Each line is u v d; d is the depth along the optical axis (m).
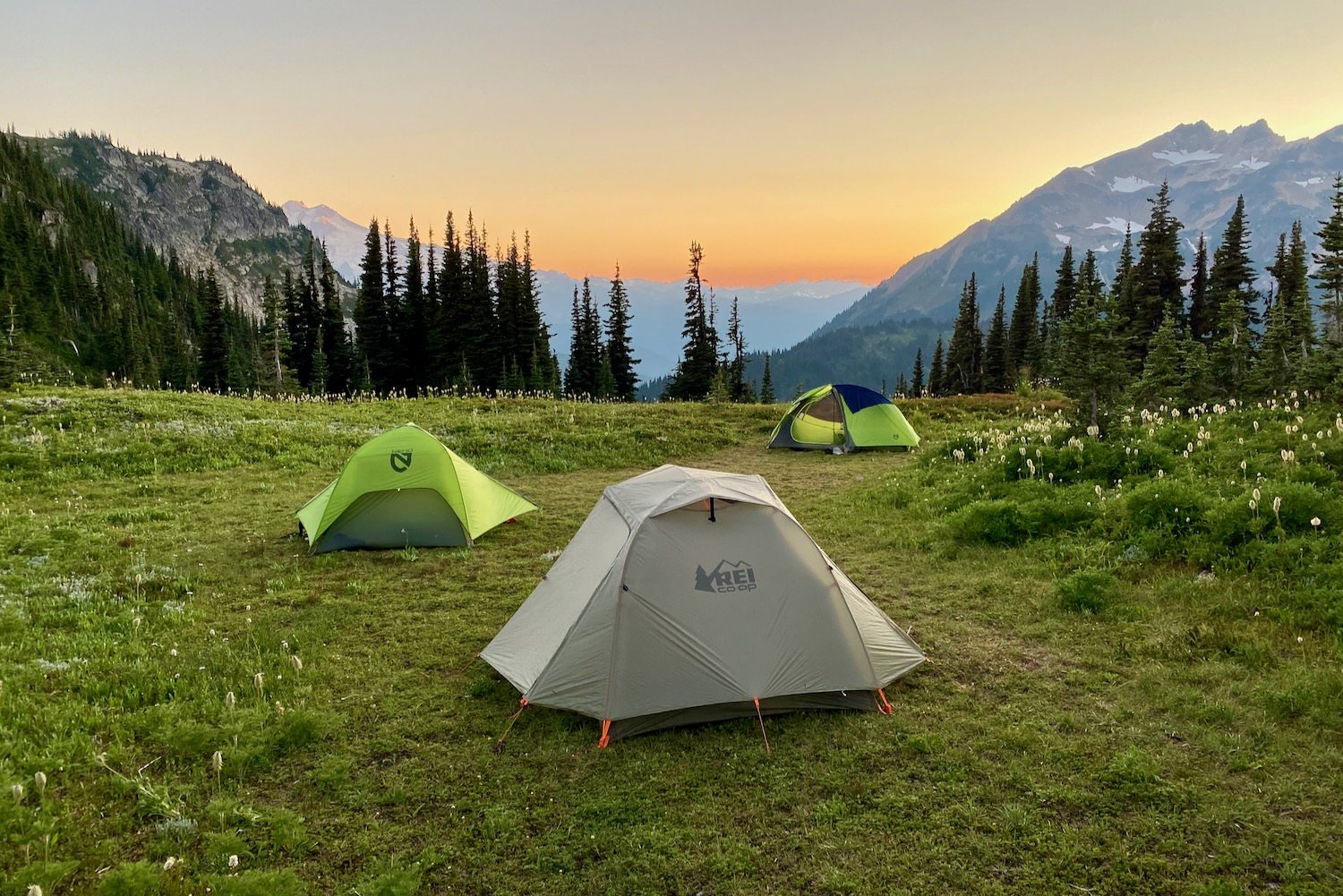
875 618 8.30
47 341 113.88
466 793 6.21
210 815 5.82
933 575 11.40
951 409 32.84
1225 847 5.24
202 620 9.98
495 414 28.36
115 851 5.41
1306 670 7.23
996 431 21.03
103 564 12.07
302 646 9.07
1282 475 12.16
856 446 23.47
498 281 72.94
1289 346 28.05
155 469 18.92
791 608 7.63
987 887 5.01
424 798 6.14
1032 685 7.78
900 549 12.77
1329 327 32.47
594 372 72.88
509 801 6.09
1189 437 15.72
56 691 7.61
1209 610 8.80
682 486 8.39
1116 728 6.83
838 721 7.25
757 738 7.00
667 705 7.04
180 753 6.61
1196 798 5.76
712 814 5.86
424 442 14.03
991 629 9.28
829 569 7.98
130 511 15.15
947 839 5.51
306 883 5.16
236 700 7.61
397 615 10.26
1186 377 27.53
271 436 22.28
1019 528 12.26
